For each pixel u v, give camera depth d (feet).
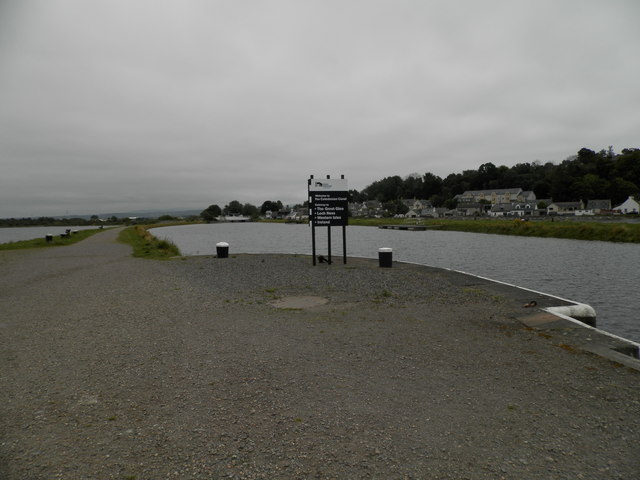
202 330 22.24
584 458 10.03
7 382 15.17
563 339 19.74
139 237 131.95
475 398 13.39
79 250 85.35
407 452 10.33
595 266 77.61
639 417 12.02
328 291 33.99
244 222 631.15
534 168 536.01
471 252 109.29
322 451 10.40
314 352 18.20
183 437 11.16
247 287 36.65
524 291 32.65
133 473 9.54
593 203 350.84
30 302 30.73
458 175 583.17
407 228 271.69
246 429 11.53
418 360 17.03
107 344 19.81
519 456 10.12
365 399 13.39
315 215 52.80
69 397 13.82
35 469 9.70
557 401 13.11
